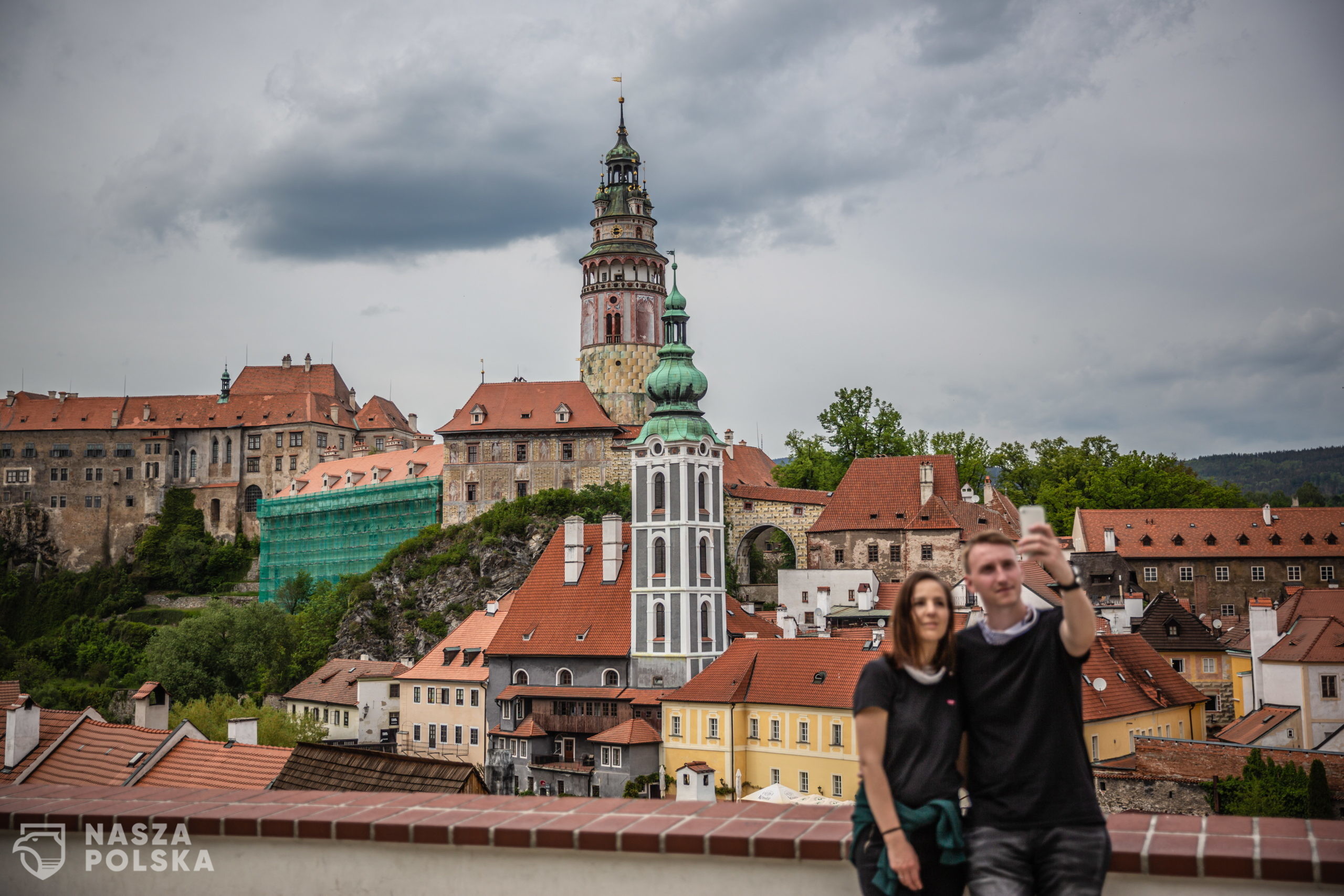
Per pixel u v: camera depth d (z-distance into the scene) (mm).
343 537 188625
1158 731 82000
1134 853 10773
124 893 14078
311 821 13344
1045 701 10344
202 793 15023
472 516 164875
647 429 110438
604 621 112125
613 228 167875
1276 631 76250
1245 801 55938
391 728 127812
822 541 135625
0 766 54719
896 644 10719
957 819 10359
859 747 10539
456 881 12859
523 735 107562
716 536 110938
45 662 186000
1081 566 128250
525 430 163500
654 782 97312
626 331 166500
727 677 97812
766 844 11672
